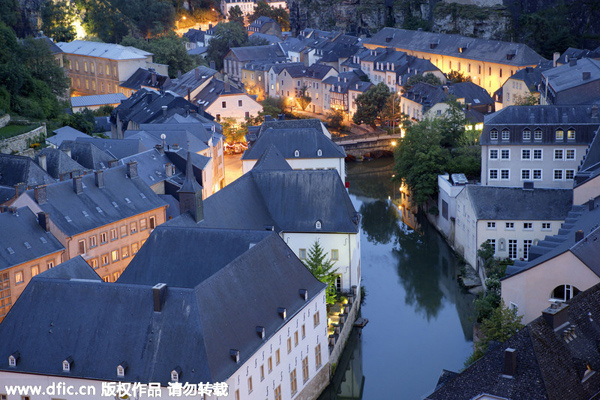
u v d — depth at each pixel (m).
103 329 80.00
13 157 137.50
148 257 98.12
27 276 110.88
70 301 81.94
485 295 113.06
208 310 79.50
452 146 180.38
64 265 91.31
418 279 135.75
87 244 119.44
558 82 178.00
